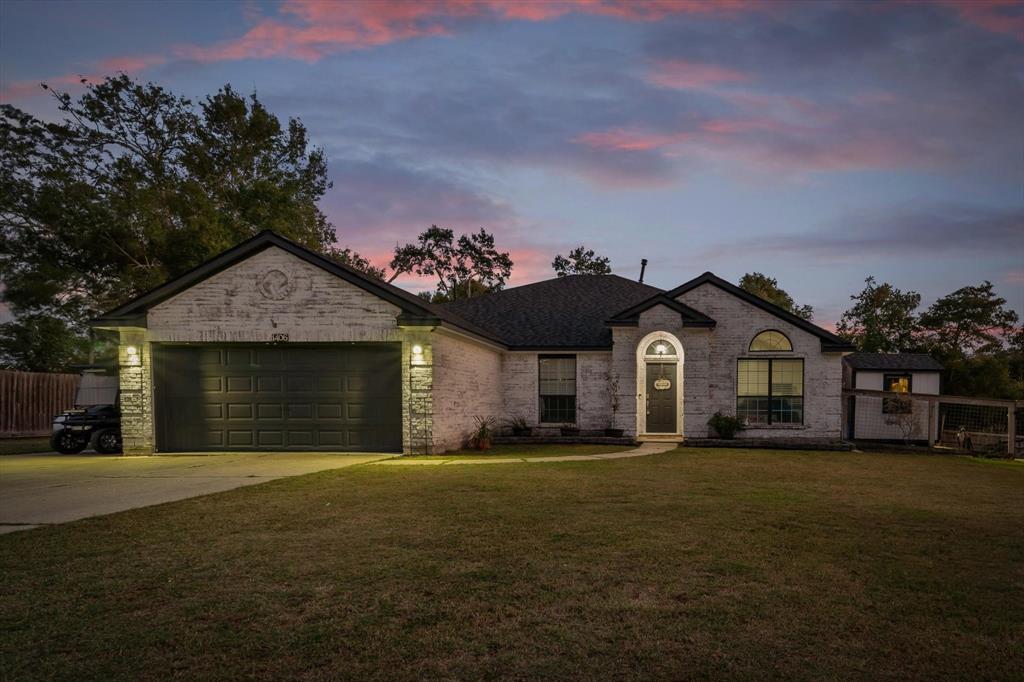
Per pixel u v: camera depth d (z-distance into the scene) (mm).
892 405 21703
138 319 14086
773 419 18125
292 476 10242
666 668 3318
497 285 52875
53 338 29547
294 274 14055
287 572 4914
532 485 9305
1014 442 16875
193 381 14414
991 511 7746
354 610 4105
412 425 13766
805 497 8602
